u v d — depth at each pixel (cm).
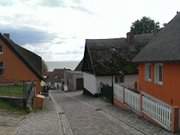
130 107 2331
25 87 2642
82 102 3547
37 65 5147
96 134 1514
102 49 4647
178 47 1983
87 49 4766
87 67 4956
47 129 1658
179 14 2736
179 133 1488
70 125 1794
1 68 4250
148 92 2634
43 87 5278
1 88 3597
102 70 4338
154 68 2458
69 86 7900
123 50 4681
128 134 1496
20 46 5025
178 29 2364
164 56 2078
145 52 2667
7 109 2367
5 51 4238
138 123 1798
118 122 1858
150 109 1848
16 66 4250
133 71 4425
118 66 4416
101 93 4128
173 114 1503
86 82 5100
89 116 2167
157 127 1659
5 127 1689
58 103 3588
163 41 2462
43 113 2416
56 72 11438
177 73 1962
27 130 1619
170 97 2094
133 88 3366
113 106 2808
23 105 2478
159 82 2347
